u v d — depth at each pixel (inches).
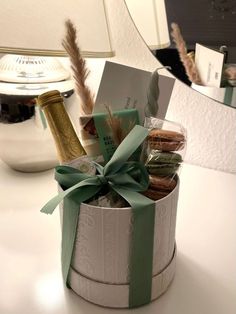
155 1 26.5
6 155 28.2
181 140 16.4
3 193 27.1
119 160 15.4
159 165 16.5
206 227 23.5
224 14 24.8
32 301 17.7
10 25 21.2
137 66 29.2
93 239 15.9
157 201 15.4
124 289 16.7
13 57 26.7
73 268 17.5
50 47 21.6
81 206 15.5
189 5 25.5
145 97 18.6
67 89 25.1
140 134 15.6
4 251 21.0
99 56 23.4
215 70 26.5
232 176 30.0
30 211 24.9
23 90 25.3
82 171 16.6
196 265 20.3
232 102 27.0
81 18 22.2
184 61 27.1
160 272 17.4
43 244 21.6
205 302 17.8
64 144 17.6
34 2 21.0
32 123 26.1
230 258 20.9
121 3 27.9
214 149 30.2
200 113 29.2
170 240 17.4
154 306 17.6
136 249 15.8
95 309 17.3
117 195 16.2
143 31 27.9
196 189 27.9
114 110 18.1
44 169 30.0
